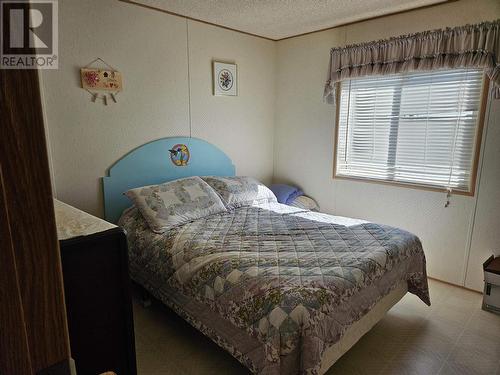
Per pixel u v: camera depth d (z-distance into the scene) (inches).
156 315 96.5
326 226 101.0
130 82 111.5
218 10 115.0
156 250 90.2
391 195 125.7
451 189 111.1
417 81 115.3
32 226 14.1
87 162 105.9
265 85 154.6
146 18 112.2
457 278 113.7
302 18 122.0
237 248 83.2
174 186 111.3
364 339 85.6
